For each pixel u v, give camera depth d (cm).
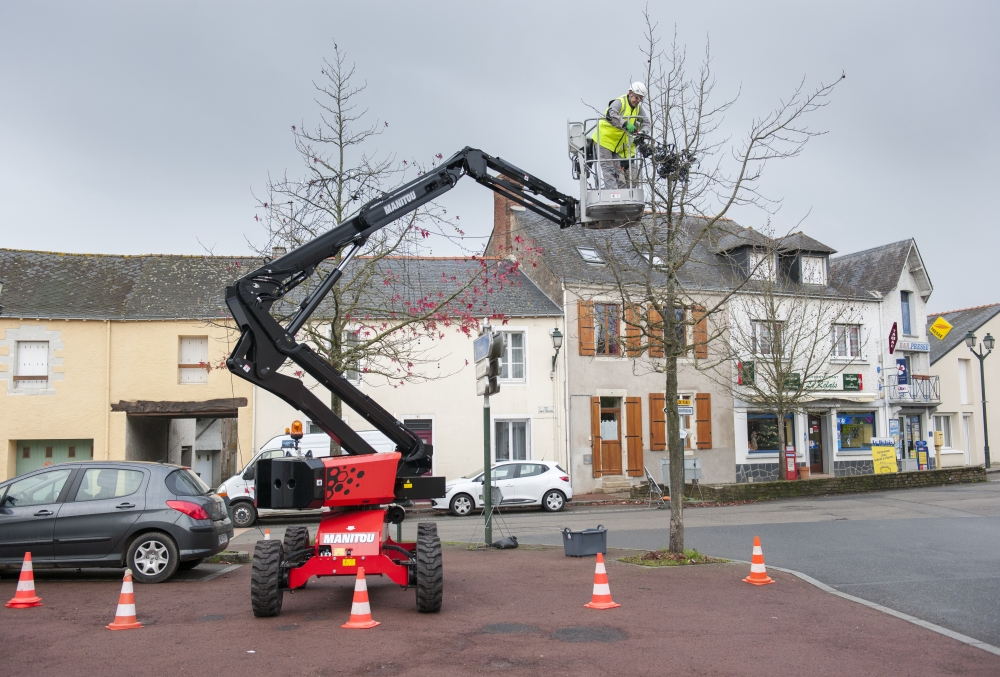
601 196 1010
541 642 712
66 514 1047
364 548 828
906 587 965
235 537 1738
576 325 2631
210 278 2614
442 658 662
